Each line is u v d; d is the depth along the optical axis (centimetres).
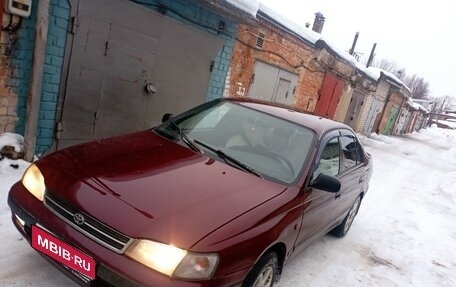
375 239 546
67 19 452
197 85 715
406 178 1215
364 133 2356
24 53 424
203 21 673
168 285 198
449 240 637
